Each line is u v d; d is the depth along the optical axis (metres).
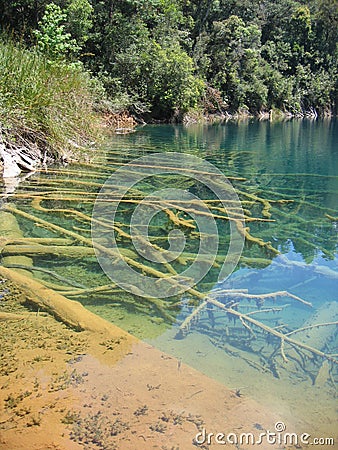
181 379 1.55
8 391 1.45
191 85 17.08
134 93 15.14
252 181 5.52
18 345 1.72
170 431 1.31
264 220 3.73
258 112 26.61
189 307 2.20
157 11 18.64
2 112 5.37
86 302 2.21
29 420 1.33
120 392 1.46
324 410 1.45
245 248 3.06
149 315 2.10
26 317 1.94
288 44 31.33
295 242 3.25
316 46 33.59
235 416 1.39
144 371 1.59
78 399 1.42
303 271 2.69
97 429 1.30
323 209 4.21
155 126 14.53
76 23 13.34
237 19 24.22
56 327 1.87
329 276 2.62
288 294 2.34
